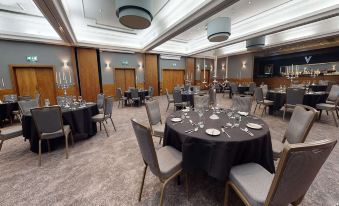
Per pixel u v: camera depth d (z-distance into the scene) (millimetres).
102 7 4953
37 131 2453
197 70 12758
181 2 4742
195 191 1796
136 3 3477
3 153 2812
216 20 4910
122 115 5484
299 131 1771
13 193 1832
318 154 921
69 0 4500
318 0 4348
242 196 1262
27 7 4805
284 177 940
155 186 1909
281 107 4617
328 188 1791
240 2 4816
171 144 1969
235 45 10711
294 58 10312
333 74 8594
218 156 1454
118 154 2719
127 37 8547
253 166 1486
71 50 7484
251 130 1738
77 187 1915
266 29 5633
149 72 10297
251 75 11633
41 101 7070
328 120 4309
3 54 6078
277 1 4789
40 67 6906
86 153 2766
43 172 2229
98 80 8375
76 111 3062
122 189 1871
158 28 6660
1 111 4328
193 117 2312
